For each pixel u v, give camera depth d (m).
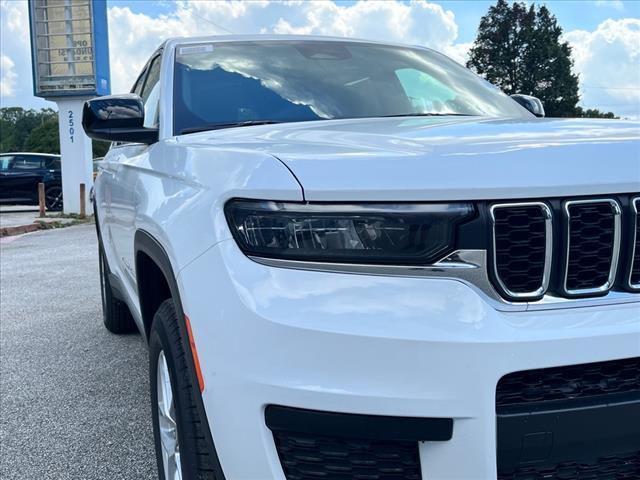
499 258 1.59
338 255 1.59
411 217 1.58
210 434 1.70
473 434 1.52
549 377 1.57
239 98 3.01
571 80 55.12
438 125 2.25
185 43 3.42
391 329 1.52
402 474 1.58
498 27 55.44
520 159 1.65
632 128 2.10
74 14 15.57
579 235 1.63
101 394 3.71
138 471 2.82
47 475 2.79
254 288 1.61
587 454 1.59
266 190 1.65
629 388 1.62
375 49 3.69
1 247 10.59
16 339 4.88
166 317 2.11
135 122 2.82
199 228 1.79
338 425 1.54
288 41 3.56
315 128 2.35
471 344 1.50
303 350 1.54
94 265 8.52
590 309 1.60
